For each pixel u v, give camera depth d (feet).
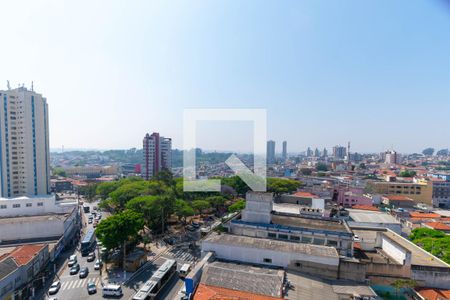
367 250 144.77
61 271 157.69
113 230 158.10
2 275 118.42
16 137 279.49
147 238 204.95
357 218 228.22
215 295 86.48
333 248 118.52
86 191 406.82
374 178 502.79
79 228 241.35
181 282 145.28
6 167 273.75
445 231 226.17
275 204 233.76
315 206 224.12
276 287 93.76
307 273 108.68
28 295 128.98
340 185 390.21
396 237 164.76
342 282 104.01
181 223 261.03
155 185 289.74
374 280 118.83
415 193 386.32
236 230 147.43
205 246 122.93
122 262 166.20
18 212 224.94
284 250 113.70
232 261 118.01
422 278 117.08
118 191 287.07
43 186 296.71
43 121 296.51
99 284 141.49
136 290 135.33
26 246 156.87
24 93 278.67
